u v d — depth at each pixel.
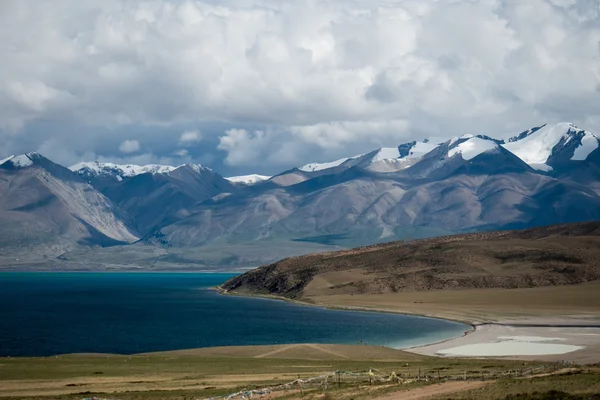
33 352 139.88
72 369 92.88
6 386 75.19
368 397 57.84
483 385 58.38
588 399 47.78
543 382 56.38
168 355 118.69
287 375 84.12
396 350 124.00
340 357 115.19
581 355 116.94
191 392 68.88
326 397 60.06
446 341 144.00
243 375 85.50
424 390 59.12
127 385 75.62
